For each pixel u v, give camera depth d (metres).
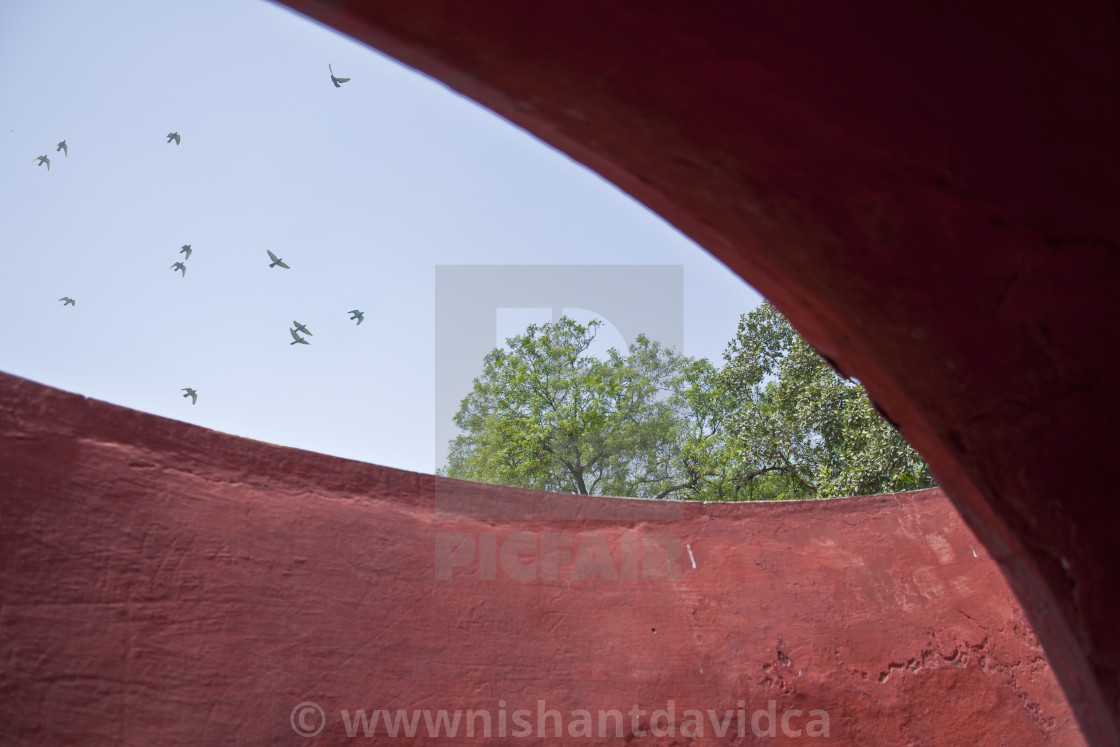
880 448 10.27
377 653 3.93
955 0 1.47
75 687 2.91
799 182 1.71
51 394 3.34
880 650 5.21
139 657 3.15
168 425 3.76
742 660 4.93
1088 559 1.63
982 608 5.55
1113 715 1.62
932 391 1.87
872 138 1.62
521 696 4.25
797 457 11.89
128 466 3.49
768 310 13.75
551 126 1.81
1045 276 1.62
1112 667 1.59
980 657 5.34
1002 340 1.70
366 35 1.63
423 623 4.17
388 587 4.16
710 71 1.59
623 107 1.68
